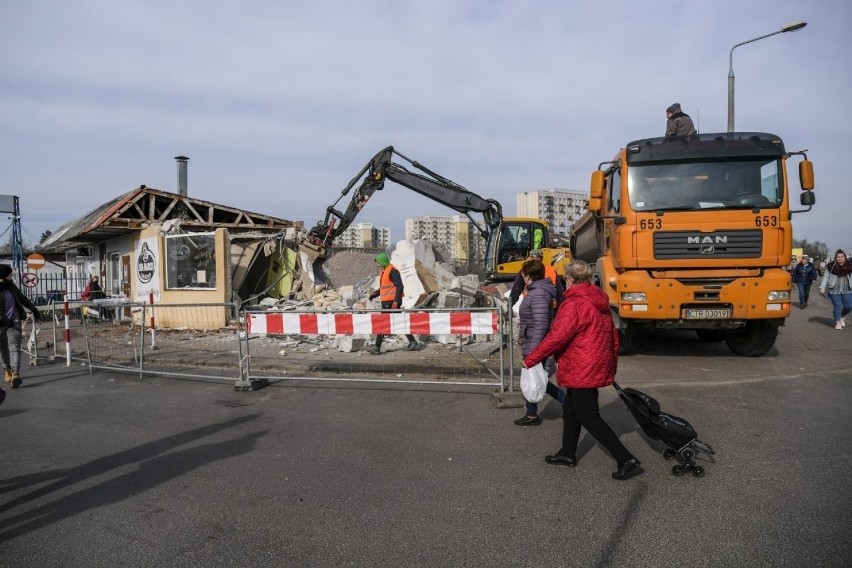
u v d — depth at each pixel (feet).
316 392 26.20
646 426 15.55
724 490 14.28
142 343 31.14
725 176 29.58
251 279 63.57
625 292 29.91
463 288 43.98
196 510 13.80
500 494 14.39
